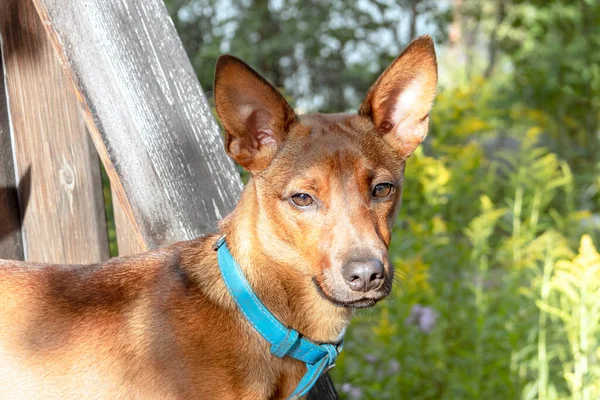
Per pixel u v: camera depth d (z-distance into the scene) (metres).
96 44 0.86
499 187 2.23
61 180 0.96
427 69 0.91
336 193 0.84
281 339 0.82
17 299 0.85
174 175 0.86
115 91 0.86
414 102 0.92
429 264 1.45
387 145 0.90
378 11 3.05
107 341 0.83
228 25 2.95
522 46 3.32
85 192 0.95
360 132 0.89
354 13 2.95
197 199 0.87
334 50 3.06
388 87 0.90
